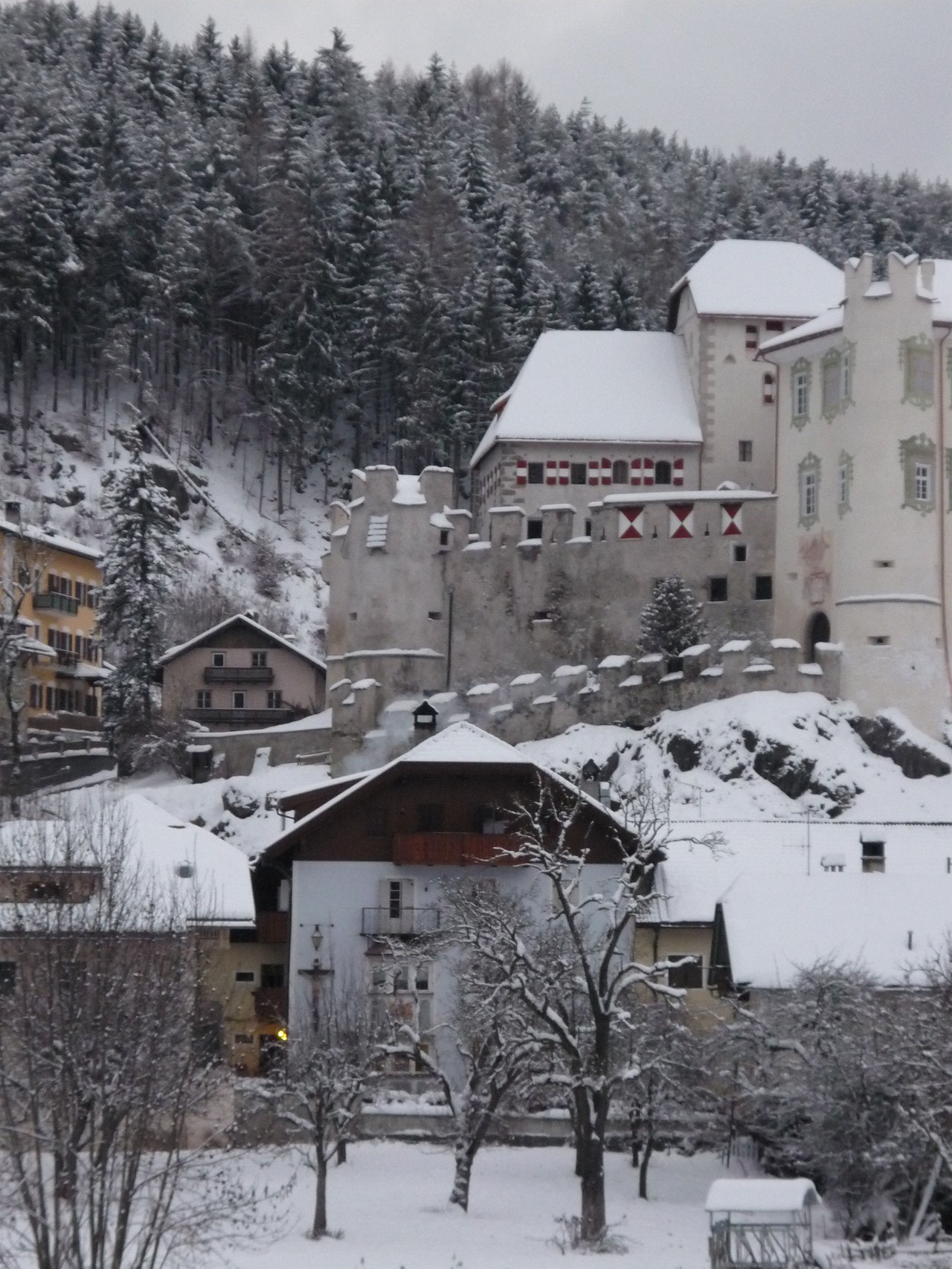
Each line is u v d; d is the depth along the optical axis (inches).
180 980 2074.3
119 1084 1798.7
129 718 5054.1
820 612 4685.0
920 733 4483.3
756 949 2778.1
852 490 4618.6
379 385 7598.4
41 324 7047.2
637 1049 2527.1
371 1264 2111.2
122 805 3243.1
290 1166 2684.5
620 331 5684.1
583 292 7352.4
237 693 5265.8
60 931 1930.4
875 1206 2283.5
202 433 7583.7
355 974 3105.3
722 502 4788.4
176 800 4714.6
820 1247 2154.3
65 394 7436.0
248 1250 2081.7
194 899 2647.6
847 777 4293.8
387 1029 2780.5
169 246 7657.5
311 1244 2235.5
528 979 2370.8
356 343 7613.2
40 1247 1632.6
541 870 2407.7
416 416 7116.1
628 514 4854.8
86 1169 1765.5
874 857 3208.7
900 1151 2214.6
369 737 4815.5
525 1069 2490.2
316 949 3139.8
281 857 3208.7
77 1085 1770.4
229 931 2942.9
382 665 4950.8
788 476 4778.5
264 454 7568.9
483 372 7052.2
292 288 7554.1
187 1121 2488.9
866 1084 2290.8
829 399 4714.6
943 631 4603.8
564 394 5378.9
